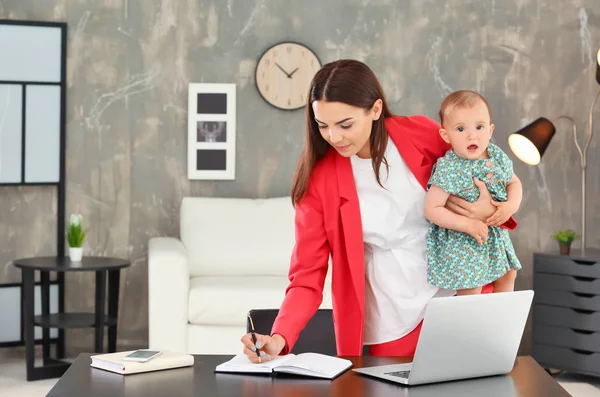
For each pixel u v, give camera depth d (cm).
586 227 553
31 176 518
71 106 535
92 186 541
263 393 179
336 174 227
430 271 232
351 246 225
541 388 188
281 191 556
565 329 482
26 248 530
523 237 553
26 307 470
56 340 524
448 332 185
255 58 550
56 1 530
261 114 552
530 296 196
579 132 552
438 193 229
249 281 488
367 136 213
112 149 542
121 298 546
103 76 538
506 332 194
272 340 209
